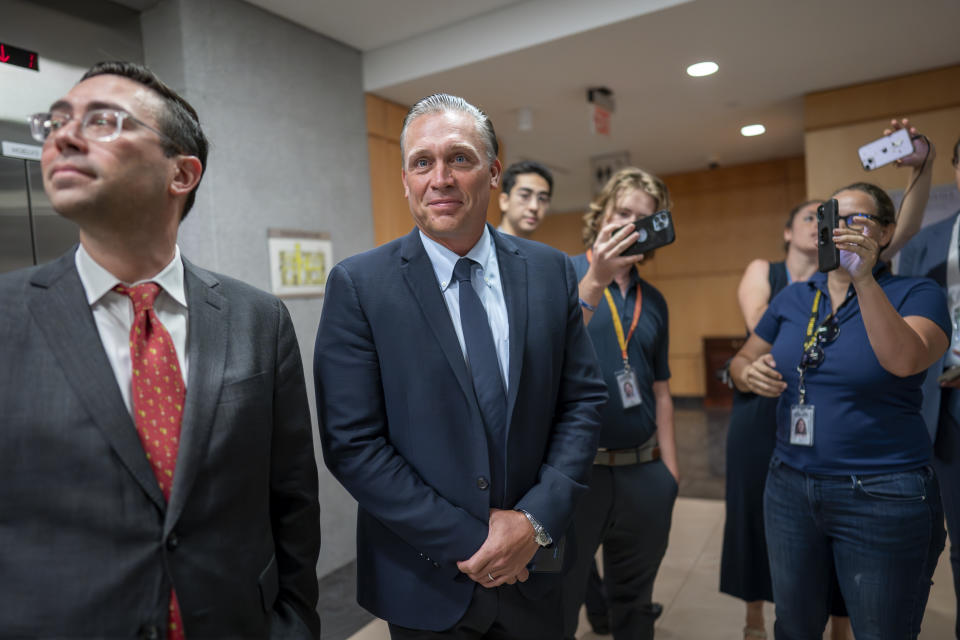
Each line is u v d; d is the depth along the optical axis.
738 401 2.37
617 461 1.97
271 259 3.24
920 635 2.41
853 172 4.48
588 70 3.91
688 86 4.36
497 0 3.41
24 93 2.55
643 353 2.08
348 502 3.60
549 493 1.26
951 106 4.11
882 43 3.67
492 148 1.29
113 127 0.89
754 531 2.30
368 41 3.78
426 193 1.23
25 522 0.84
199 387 0.97
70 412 0.86
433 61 3.72
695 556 3.31
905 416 1.55
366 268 1.30
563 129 5.35
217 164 2.99
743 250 8.01
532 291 1.36
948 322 1.57
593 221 2.24
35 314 0.90
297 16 3.37
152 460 0.92
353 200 3.82
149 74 0.98
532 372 1.30
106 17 2.84
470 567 1.16
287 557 1.16
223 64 3.04
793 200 7.57
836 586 2.00
